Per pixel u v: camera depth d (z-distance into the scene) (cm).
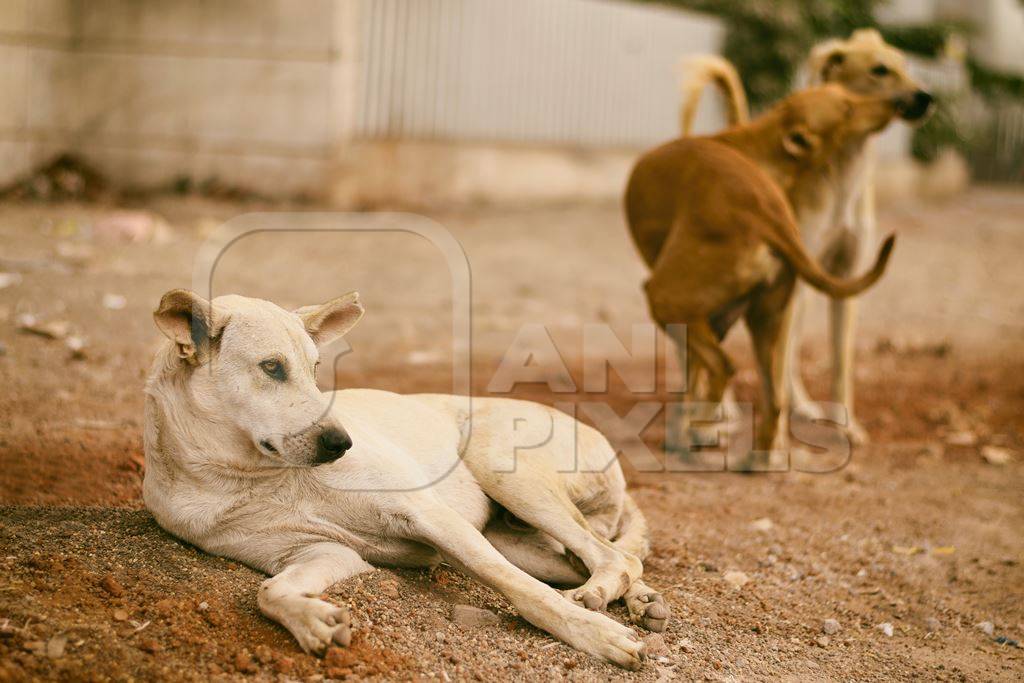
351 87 1340
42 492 487
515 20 1550
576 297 1080
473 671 369
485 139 1542
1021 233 1767
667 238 668
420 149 1429
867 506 618
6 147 1194
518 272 1156
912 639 459
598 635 386
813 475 673
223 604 381
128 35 1290
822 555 541
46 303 818
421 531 404
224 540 410
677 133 1875
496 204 1538
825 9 2020
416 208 1405
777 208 624
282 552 411
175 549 413
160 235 1094
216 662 349
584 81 1680
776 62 1919
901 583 518
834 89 679
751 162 654
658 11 1789
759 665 410
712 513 590
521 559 450
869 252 745
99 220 1109
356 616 383
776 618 461
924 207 2014
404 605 399
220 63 1304
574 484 457
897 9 2481
